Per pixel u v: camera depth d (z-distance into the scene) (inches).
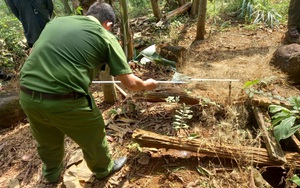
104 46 75.3
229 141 99.9
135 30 232.7
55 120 75.8
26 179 101.8
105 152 90.2
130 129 118.0
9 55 185.2
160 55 169.8
